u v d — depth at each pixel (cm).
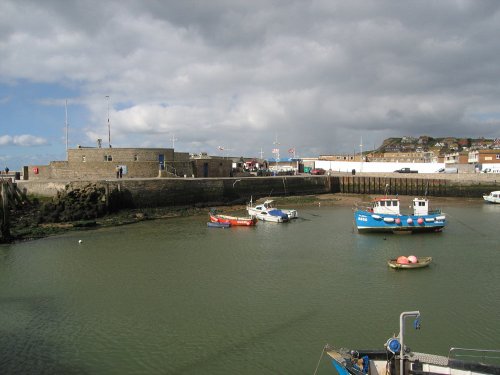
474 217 5662
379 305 2469
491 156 10094
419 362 1580
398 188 8769
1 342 2094
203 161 7912
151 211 5959
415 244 4022
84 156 6712
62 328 2236
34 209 5484
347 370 1548
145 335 2144
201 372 1812
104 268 3278
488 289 2716
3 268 3294
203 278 3011
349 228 4953
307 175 9500
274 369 1822
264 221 5534
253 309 2434
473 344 1998
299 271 3155
